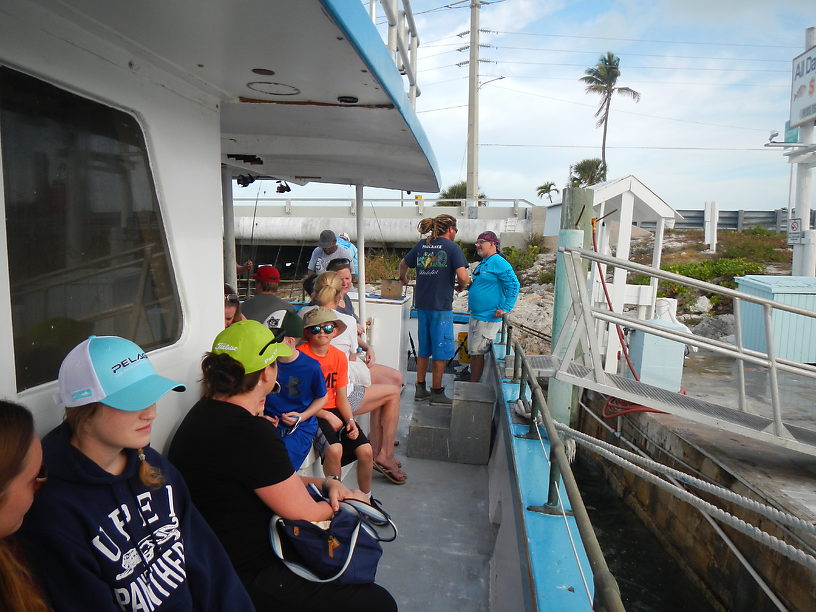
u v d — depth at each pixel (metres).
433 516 3.56
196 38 1.54
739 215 30.55
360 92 2.10
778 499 4.48
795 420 7.13
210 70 1.85
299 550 1.96
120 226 1.72
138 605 1.34
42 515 1.24
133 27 1.47
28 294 1.41
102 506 1.33
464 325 8.33
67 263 1.53
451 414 4.64
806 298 9.46
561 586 1.93
